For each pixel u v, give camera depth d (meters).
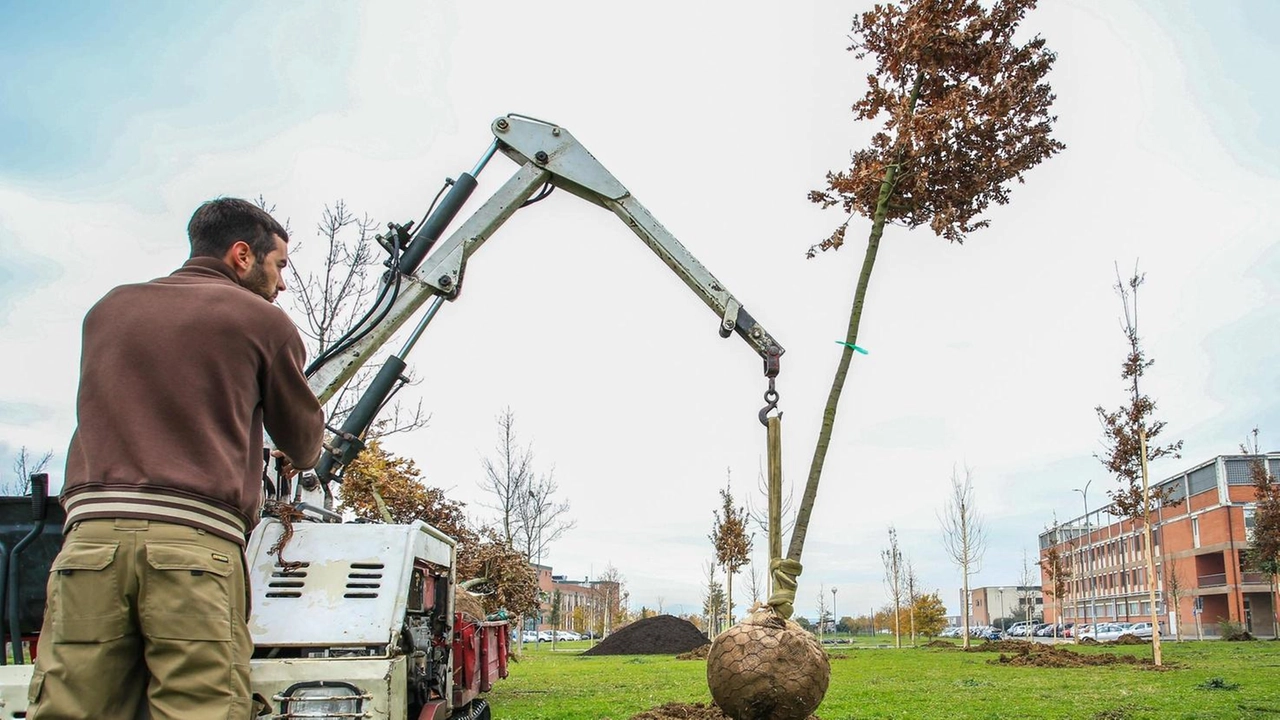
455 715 7.11
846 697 13.03
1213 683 14.20
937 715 10.48
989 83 6.86
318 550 4.59
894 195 6.93
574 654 36.41
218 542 2.79
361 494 13.71
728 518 32.25
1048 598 107.31
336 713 3.97
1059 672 19.22
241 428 2.95
